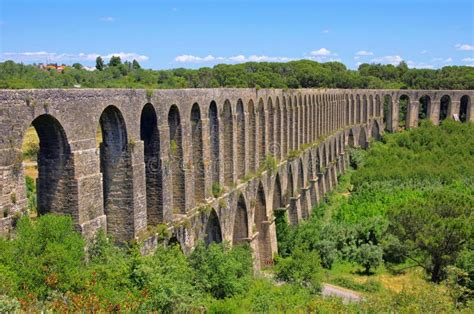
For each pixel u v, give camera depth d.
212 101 43.03
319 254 59.06
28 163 65.69
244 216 51.38
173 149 37.19
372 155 114.69
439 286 42.25
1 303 18.98
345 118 118.00
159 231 33.41
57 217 24.75
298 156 71.62
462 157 105.06
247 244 49.44
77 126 26.81
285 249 61.94
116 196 31.20
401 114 157.38
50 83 54.19
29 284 21.69
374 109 136.88
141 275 26.23
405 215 52.56
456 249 48.72
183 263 31.20
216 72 126.38
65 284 22.42
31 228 23.31
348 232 65.19
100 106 28.31
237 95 48.78
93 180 28.14
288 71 153.25
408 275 54.94
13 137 23.02
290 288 40.38
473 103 136.62
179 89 36.44
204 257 35.03
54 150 26.75
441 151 111.25
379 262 56.91
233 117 47.56
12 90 22.80
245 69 146.38
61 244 23.59
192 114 40.53
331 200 89.69
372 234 63.69
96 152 28.34
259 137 58.19
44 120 25.75
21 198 23.66
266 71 144.75
